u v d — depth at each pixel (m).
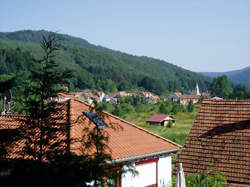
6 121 15.68
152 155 14.00
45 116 10.12
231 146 16.36
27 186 5.55
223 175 15.20
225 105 18.61
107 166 9.55
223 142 16.69
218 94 154.50
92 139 9.91
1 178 5.46
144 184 14.23
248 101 18.33
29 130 10.66
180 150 15.82
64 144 10.89
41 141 9.97
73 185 6.41
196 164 16.38
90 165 8.05
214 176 14.77
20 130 10.46
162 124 73.75
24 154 10.05
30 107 10.01
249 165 15.30
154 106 113.69
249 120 17.28
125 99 154.12
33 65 10.25
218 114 18.27
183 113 92.06
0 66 121.12
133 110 102.12
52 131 10.20
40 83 10.17
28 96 10.33
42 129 10.15
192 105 97.81
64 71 10.43
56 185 5.88
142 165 14.19
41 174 5.75
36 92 10.10
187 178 14.75
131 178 13.42
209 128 17.72
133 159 13.17
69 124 10.91
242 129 16.92
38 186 5.65
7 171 5.60
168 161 15.66
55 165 8.31
